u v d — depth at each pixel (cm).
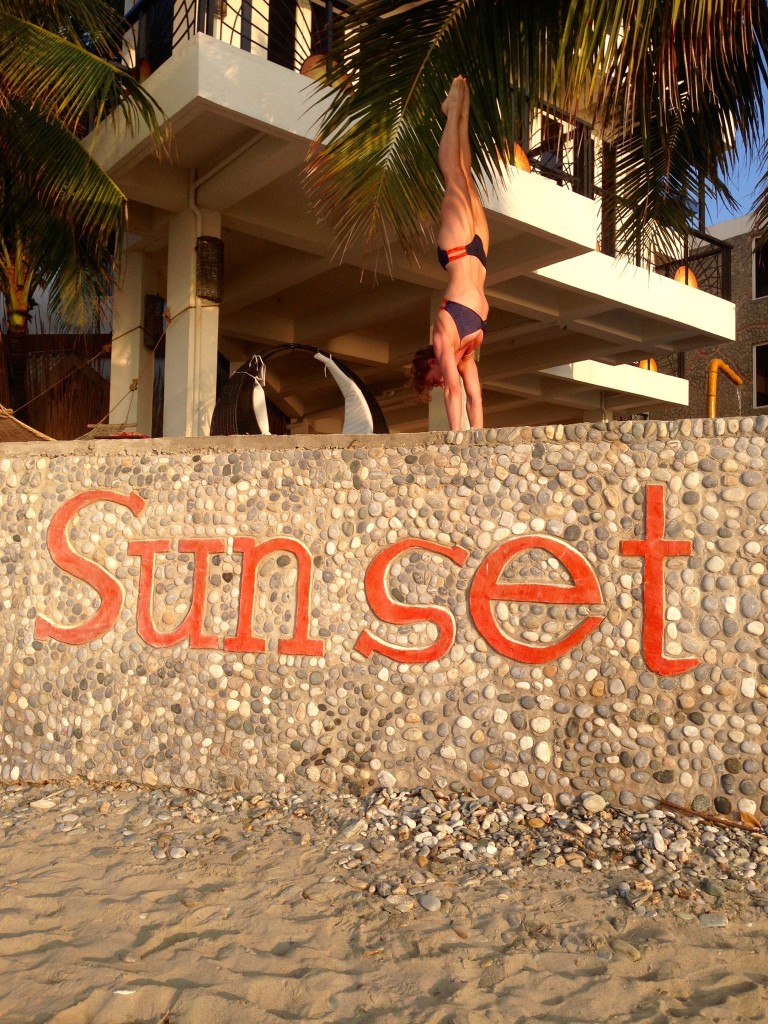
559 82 450
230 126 703
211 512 455
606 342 1272
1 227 814
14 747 478
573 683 377
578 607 379
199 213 795
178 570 457
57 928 286
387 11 507
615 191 672
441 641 400
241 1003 241
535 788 377
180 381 802
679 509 369
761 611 352
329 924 289
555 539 387
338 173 529
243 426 641
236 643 436
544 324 1174
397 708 404
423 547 409
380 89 509
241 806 406
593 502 383
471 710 392
